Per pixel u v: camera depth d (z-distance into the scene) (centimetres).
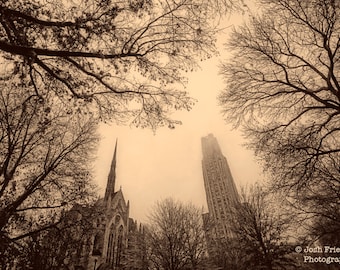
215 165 13562
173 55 699
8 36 591
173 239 2442
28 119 1188
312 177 1170
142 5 639
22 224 1284
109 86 676
